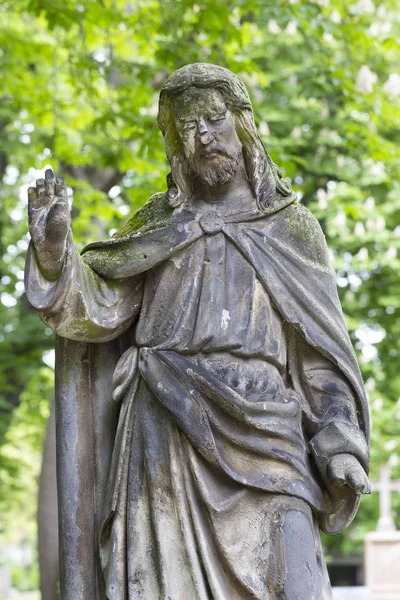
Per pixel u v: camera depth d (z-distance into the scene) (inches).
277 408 273.3
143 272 287.4
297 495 270.2
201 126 282.7
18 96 706.8
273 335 281.3
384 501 843.4
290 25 657.0
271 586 265.3
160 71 657.6
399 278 843.4
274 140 669.3
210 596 265.3
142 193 660.7
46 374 888.9
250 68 623.2
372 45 670.5
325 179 848.3
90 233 719.1
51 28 646.5
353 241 814.5
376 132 705.0
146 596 269.4
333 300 288.2
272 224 288.5
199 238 285.9
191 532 267.9
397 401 836.6
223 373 275.6
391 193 836.0
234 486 270.1
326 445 276.2
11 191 933.8
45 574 663.1
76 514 284.7
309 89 785.6
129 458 276.7
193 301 281.3
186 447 271.0
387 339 866.8
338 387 284.2
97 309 282.8
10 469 1111.0
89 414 288.8
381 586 779.4
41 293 274.8
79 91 657.0
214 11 610.5
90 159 675.4
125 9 710.5
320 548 279.0
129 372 281.6
